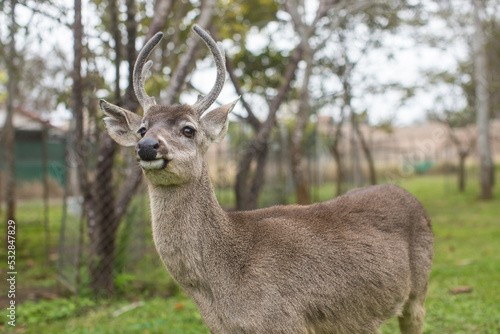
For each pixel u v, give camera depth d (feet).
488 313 17.39
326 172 64.85
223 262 10.53
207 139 11.44
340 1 30.22
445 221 39.34
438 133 67.51
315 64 37.32
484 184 52.21
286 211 11.91
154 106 11.10
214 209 10.77
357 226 11.84
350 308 11.26
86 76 21.47
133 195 22.38
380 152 71.26
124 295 21.52
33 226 38.91
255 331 10.18
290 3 28.71
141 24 25.89
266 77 36.19
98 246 21.44
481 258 26.08
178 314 18.30
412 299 13.01
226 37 31.63
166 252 10.53
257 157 27.45
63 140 39.17
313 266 10.84
